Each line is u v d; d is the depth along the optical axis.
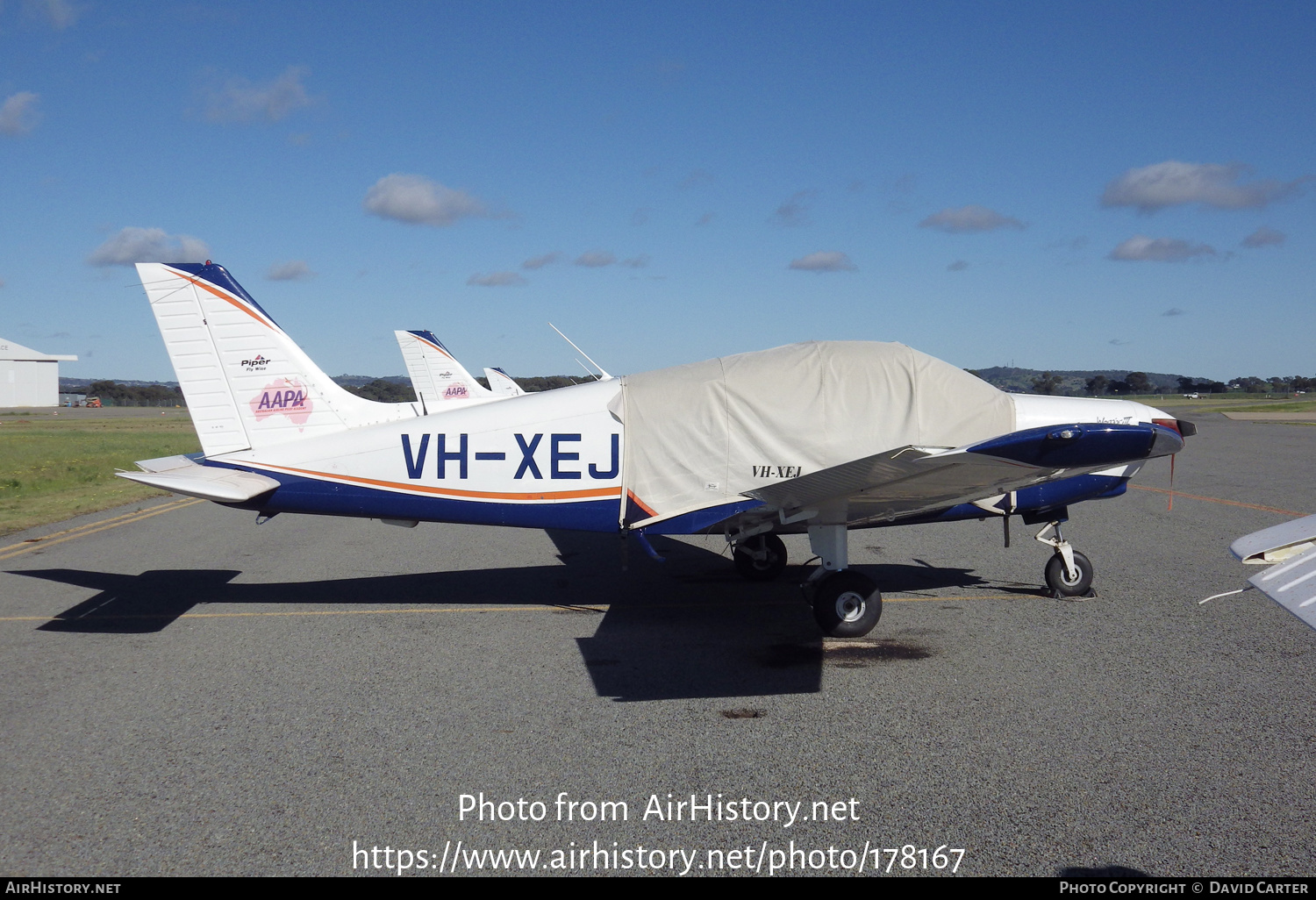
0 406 92.00
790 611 6.77
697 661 5.45
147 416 70.81
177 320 7.07
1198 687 4.78
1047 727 4.25
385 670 5.32
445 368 25.39
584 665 5.40
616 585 7.77
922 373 6.59
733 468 6.45
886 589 7.37
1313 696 4.61
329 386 7.20
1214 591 7.11
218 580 8.05
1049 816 3.38
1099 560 8.45
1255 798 3.48
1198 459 19.67
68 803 3.58
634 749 4.09
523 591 7.53
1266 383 125.69
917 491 5.70
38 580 8.05
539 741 4.19
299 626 6.37
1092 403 7.14
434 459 6.73
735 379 6.51
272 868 3.08
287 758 4.01
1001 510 7.00
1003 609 6.63
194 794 3.65
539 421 6.66
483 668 5.34
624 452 6.54
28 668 5.39
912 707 4.57
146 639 6.03
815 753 4.01
